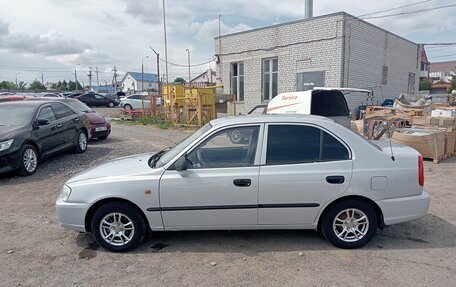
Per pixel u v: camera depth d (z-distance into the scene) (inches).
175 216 142.4
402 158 144.3
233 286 117.5
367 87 667.4
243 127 146.0
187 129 616.1
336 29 592.7
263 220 142.9
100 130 459.2
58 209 145.9
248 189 139.3
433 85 1959.9
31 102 320.5
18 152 264.8
